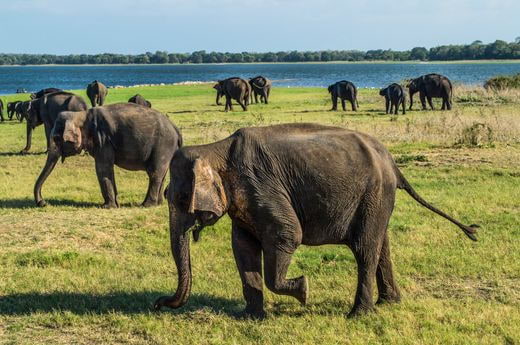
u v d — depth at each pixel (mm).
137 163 13391
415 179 15039
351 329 6809
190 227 6754
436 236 10414
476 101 37438
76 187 15641
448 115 28438
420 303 7527
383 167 7148
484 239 10227
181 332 6816
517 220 11281
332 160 6953
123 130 13156
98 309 7637
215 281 8594
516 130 21141
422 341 6445
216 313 7402
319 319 7109
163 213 12148
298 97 48312
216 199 6684
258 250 7281
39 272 8961
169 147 13523
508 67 175125
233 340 6559
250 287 7195
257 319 7129
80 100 19922
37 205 13375
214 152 6875
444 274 8750
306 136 7082
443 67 189000
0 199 14172
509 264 8977
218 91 41094
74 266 9297
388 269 7598
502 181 14586
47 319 7258
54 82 121812
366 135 7406
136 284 8469
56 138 13273
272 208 6824
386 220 7215
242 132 7012
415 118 28016
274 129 7129
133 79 134625
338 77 123875
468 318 7051
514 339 6441
